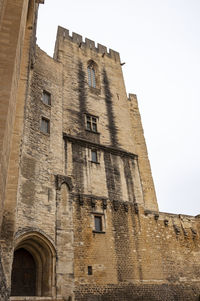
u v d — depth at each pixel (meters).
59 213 16.95
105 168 22.28
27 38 17.81
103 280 17.02
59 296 14.51
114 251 18.59
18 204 14.78
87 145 22.42
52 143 19.48
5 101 8.62
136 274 18.62
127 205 21.47
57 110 21.61
